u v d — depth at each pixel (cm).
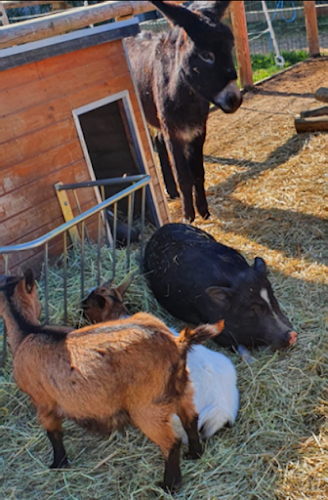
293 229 244
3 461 150
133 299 196
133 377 128
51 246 210
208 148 352
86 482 142
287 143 335
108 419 134
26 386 142
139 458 146
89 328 139
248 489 133
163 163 298
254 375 165
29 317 150
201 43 229
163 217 262
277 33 634
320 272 212
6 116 196
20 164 200
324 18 649
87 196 223
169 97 249
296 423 149
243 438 147
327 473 134
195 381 148
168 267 194
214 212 273
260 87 461
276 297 200
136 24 236
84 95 220
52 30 244
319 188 274
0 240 196
